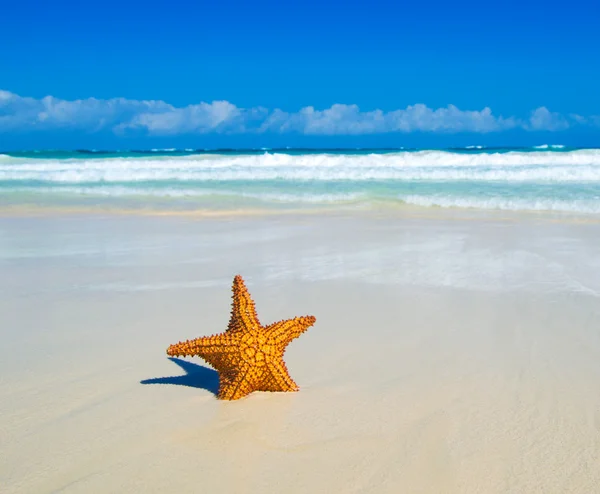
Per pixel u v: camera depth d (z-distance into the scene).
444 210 15.37
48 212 15.58
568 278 7.68
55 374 4.49
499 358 4.84
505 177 21.70
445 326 5.74
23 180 22.83
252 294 7.06
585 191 17.89
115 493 2.94
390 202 16.77
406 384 4.28
